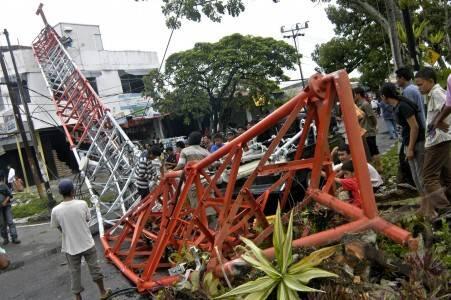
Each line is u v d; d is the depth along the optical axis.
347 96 2.96
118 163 9.57
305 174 6.17
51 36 17.06
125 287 5.50
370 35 23.88
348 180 4.21
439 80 6.63
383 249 2.96
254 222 4.71
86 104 13.02
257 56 25.45
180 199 4.48
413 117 4.90
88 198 12.52
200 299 3.32
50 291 6.09
